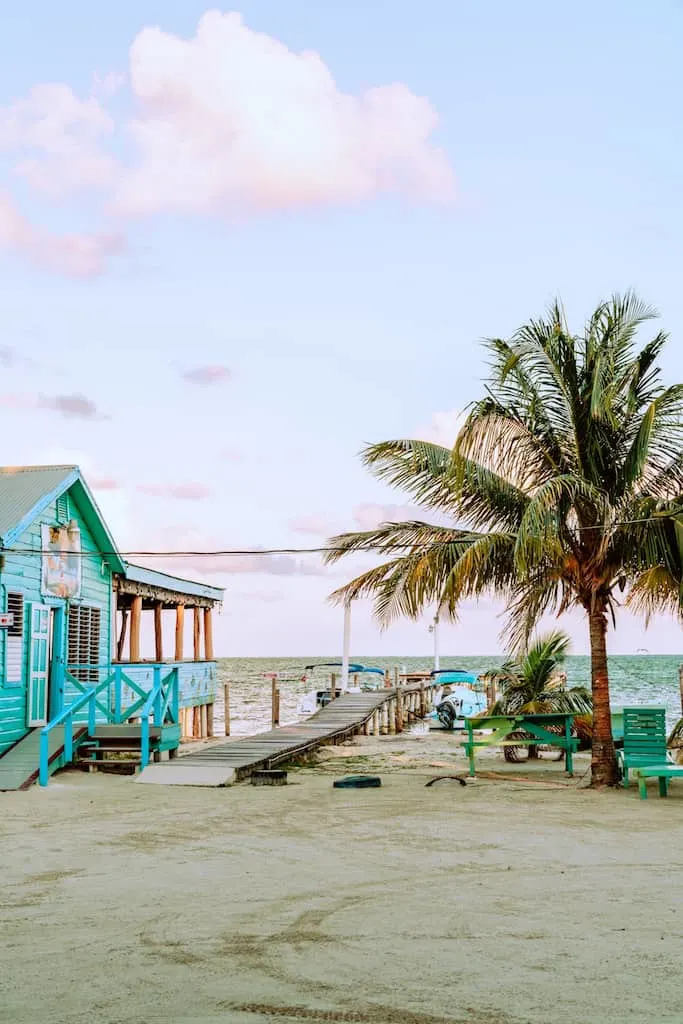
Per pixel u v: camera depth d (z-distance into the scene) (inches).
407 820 478.0
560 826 453.7
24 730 744.3
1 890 326.0
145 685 1029.8
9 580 732.0
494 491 628.1
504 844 403.9
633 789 603.8
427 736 1145.4
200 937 253.1
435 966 219.5
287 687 3816.4
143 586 1037.2
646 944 236.5
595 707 627.2
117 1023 180.9
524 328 607.2
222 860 376.8
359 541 652.7
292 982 208.8
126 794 592.7
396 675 1706.4
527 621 658.2
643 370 617.3
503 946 237.0
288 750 800.3
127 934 258.1
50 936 257.4
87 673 864.3
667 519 585.9
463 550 620.4
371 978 210.7
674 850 386.3
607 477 621.0
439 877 335.0
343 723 1101.7
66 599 824.9
